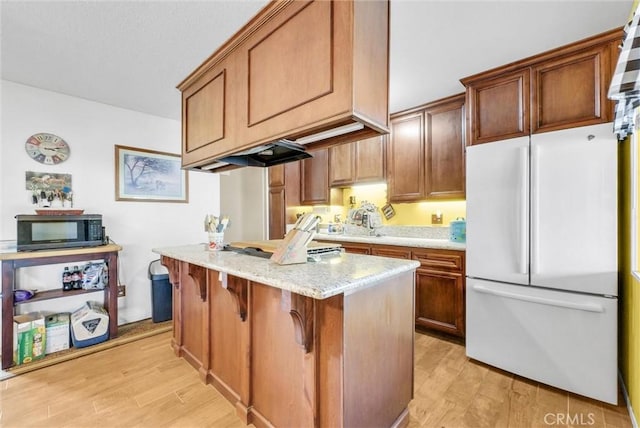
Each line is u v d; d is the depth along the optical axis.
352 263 1.55
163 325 3.01
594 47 1.75
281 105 1.31
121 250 2.90
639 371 1.50
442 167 2.85
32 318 2.35
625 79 1.13
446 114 2.83
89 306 2.75
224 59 1.68
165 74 2.40
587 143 1.73
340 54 1.09
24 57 2.12
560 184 1.80
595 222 1.70
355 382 1.23
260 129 1.43
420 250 2.73
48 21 1.74
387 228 3.47
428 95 2.78
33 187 2.56
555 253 1.82
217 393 1.86
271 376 1.49
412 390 1.62
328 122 1.14
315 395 1.26
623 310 1.83
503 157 2.02
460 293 2.49
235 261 1.64
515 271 1.96
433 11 1.63
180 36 1.91
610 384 1.68
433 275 2.65
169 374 2.08
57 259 2.35
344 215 3.98
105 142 2.97
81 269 2.77
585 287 1.73
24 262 2.22
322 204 3.89
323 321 1.25
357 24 1.08
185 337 2.31
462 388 1.89
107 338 2.60
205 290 1.99
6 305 2.14
